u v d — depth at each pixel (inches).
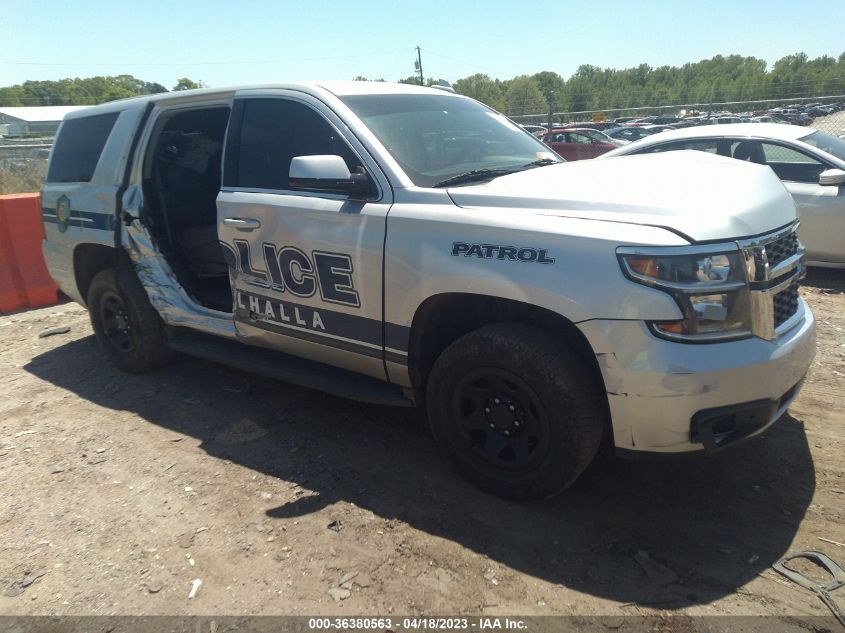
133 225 169.3
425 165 128.2
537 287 99.5
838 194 244.8
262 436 145.2
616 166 122.4
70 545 109.2
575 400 101.0
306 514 114.8
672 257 92.4
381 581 97.4
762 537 103.8
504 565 99.9
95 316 189.3
